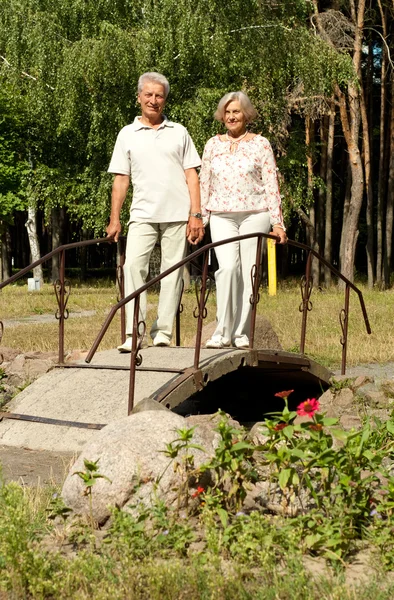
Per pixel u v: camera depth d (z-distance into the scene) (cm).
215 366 774
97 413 731
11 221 3412
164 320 841
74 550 434
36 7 2753
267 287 3212
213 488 470
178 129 801
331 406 930
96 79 2636
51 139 3275
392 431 568
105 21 2638
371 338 1474
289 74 2914
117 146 812
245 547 403
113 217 814
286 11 2884
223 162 804
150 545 416
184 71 2670
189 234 798
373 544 438
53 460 665
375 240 4578
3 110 3244
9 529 395
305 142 3334
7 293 2972
